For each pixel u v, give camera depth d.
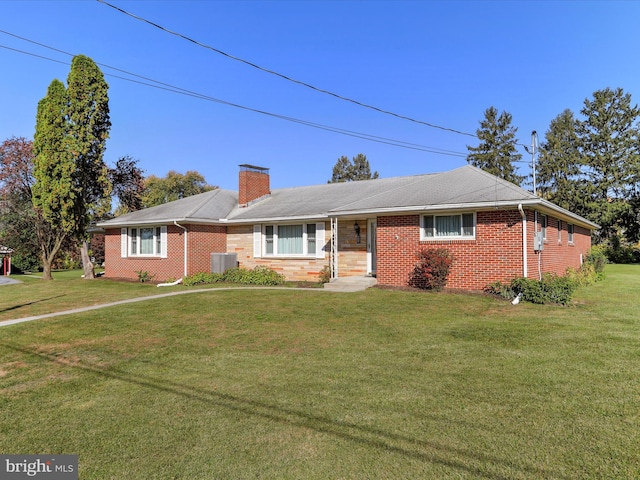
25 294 15.48
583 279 16.28
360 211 14.39
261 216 18.05
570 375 5.55
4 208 26.47
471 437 3.94
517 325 8.54
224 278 17.62
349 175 63.22
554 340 7.33
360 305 10.95
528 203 11.66
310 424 4.30
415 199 13.97
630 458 3.51
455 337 7.70
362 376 5.72
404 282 13.95
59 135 19.58
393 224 14.20
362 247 16.06
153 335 8.32
